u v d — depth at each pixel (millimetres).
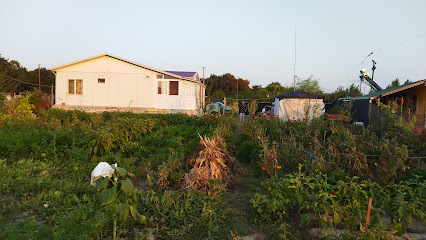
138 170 7480
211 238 4422
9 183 5945
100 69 21656
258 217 5121
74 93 21781
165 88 21812
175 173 6727
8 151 8109
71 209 4855
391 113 11555
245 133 11289
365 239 4066
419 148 8711
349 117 14016
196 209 5094
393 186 5215
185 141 12750
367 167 6805
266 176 7438
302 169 7422
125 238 4301
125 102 21750
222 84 59031
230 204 5715
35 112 18750
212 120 17062
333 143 8328
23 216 4824
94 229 3543
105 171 3451
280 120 14031
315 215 4961
